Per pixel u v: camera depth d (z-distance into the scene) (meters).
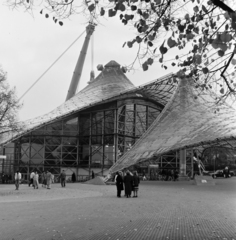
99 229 11.03
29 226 11.66
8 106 30.58
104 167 61.81
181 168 50.41
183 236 9.91
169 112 48.44
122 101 64.31
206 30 9.17
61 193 27.83
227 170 59.09
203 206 17.22
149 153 40.00
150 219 12.96
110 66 77.88
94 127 64.94
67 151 64.19
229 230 10.81
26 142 62.19
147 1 8.40
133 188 23.05
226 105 48.31
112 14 7.93
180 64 10.05
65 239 9.70
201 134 39.06
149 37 8.70
